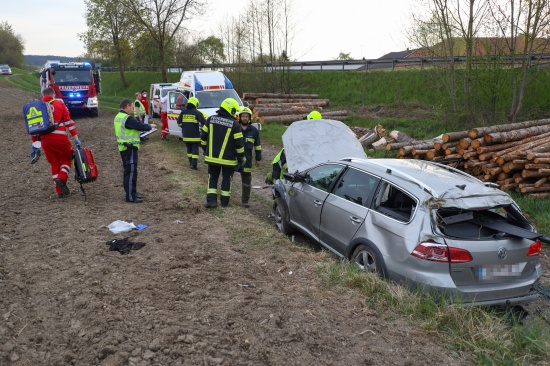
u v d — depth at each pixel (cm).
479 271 425
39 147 1031
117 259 523
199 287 453
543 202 832
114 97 4091
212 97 1526
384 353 349
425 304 412
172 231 632
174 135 1631
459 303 412
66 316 389
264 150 1455
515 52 1425
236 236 622
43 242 573
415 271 430
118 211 729
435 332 379
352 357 342
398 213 473
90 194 845
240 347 349
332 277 483
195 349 342
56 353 337
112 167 1122
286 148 746
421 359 344
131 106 772
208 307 409
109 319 381
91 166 772
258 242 603
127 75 4719
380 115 2067
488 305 430
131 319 383
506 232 438
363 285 452
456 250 416
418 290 426
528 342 376
